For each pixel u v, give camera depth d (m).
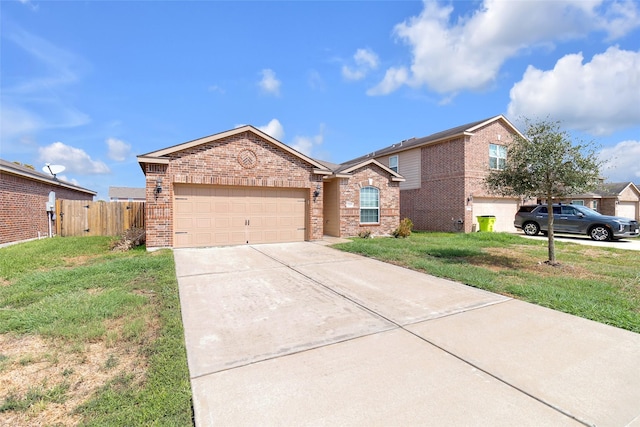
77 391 2.59
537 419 2.24
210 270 7.00
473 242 12.29
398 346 3.42
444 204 17.22
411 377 2.79
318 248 10.32
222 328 3.89
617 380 2.76
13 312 4.24
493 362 3.07
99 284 5.64
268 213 11.44
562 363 3.06
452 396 2.50
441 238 13.51
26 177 12.09
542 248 11.01
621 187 24.03
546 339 3.60
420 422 2.19
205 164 10.21
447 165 17.05
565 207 15.34
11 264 7.29
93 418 2.23
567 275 6.86
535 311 4.55
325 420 2.21
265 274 6.70
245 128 10.69
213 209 10.52
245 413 2.28
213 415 2.25
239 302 4.89
